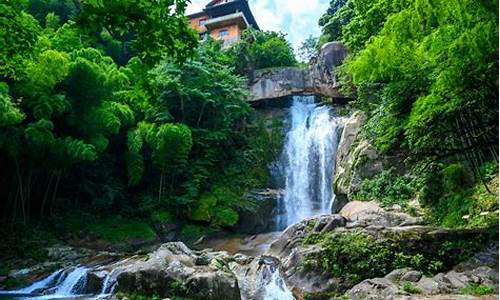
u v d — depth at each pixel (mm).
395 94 11492
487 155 12656
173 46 4871
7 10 6707
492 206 10812
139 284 9383
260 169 23125
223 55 26484
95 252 15070
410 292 7906
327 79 25609
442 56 8531
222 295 8859
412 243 9625
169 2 4566
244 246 17203
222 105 22609
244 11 38625
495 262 8758
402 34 9078
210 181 21391
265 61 28609
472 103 9891
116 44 25234
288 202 21875
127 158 20125
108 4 4254
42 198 18234
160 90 20797
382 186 15570
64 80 15867
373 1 17344
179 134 19125
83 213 18969
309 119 24922
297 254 10273
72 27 4418
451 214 12164
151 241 18172
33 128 14422
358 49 18703
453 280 8227
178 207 19953
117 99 19094
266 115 26172
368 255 9562
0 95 12734
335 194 18766
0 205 17188
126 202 20500
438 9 7434
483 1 6738
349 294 8633
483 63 7781
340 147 19672
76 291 10891
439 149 12398
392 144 13062
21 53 7418
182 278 9117
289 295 9469
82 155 15328
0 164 16703
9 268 13359
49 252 14852
